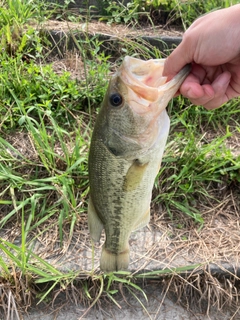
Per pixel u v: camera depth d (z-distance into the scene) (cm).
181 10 63
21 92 49
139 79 25
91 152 27
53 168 43
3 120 46
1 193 41
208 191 45
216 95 27
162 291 38
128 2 67
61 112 49
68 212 41
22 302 37
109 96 25
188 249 40
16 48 55
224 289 38
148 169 26
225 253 39
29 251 35
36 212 42
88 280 37
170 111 49
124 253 30
